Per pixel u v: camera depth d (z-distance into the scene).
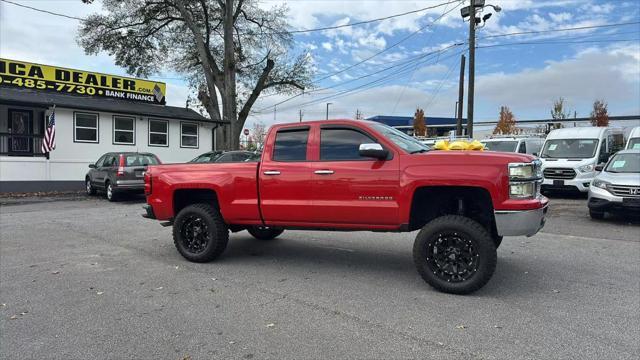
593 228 9.45
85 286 5.56
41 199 16.06
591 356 3.57
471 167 5.05
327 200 5.76
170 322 4.37
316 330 4.14
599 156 15.11
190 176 6.77
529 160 5.08
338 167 5.70
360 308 4.71
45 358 3.64
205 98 26.27
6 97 17.45
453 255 5.12
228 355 3.66
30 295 5.21
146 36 27.83
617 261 6.62
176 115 22.58
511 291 5.23
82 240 8.53
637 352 3.64
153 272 6.20
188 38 28.66
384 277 5.87
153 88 24.39
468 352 3.66
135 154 15.54
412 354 3.64
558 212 11.84
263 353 3.69
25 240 8.52
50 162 18.62
